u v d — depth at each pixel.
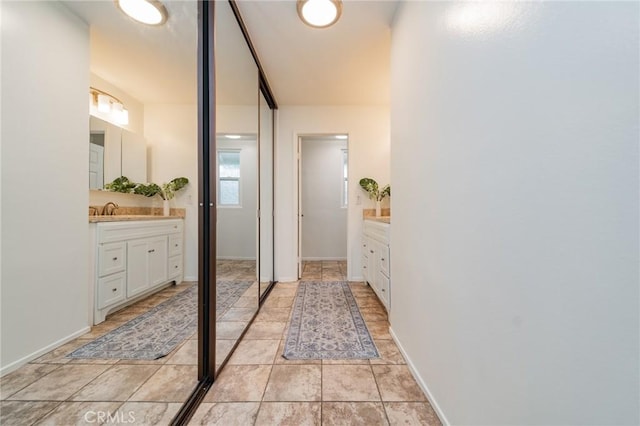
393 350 1.70
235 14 1.70
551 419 0.57
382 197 3.28
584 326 0.50
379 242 2.45
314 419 1.12
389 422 1.10
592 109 0.49
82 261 1.32
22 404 0.95
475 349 0.86
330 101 3.27
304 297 2.81
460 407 0.95
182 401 1.19
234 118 2.17
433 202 1.18
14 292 0.96
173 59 1.83
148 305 1.92
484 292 0.81
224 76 2.01
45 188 1.10
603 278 0.47
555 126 0.56
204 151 1.41
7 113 0.93
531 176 0.62
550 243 0.58
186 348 1.55
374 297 2.81
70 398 1.08
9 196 0.95
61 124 1.18
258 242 2.66
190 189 2.37
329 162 5.01
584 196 0.50
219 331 1.95
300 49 2.18
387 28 1.91
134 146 2.10
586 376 0.50
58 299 1.16
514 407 0.68
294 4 1.67
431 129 1.21
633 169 0.42
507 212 0.71
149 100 2.25
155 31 1.61
